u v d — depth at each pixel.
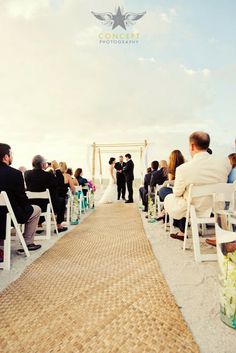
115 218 7.08
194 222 3.11
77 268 2.98
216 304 2.03
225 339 1.59
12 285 2.51
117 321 1.80
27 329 1.74
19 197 3.50
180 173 3.27
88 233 5.10
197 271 2.75
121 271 2.81
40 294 2.29
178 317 1.81
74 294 2.27
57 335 1.66
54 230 5.46
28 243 3.94
